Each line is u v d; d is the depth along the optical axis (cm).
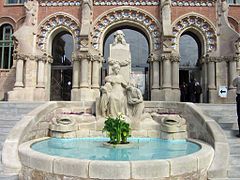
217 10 2295
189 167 645
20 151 767
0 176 726
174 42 2286
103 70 2367
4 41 2669
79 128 1152
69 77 2470
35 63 2297
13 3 2711
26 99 2219
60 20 2353
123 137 921
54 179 631
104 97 1195
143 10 2305
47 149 841
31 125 1013
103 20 2327
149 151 810
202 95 2308
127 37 2430
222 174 718
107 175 591
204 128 1011
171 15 2311
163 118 1137
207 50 2275
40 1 2366
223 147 817
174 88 2152
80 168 602
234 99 2136
